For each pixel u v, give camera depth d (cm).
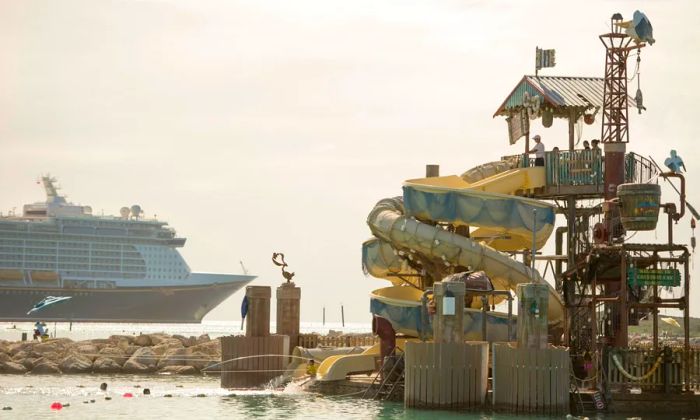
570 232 7506
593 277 6341
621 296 6166
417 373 5900
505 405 5769
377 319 6881
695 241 6356
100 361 10325
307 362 7994
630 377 6012
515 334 6869
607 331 6706
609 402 6006
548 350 5697
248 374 7881
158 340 11906
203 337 12356
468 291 6512
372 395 6831
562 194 7456
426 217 7100
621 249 6159
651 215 6188
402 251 7381
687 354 6116
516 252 7562
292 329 8475
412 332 6900
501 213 6988
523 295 5741
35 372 10138
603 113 7400
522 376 5706
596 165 7400
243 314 8019
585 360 6494
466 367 5884
